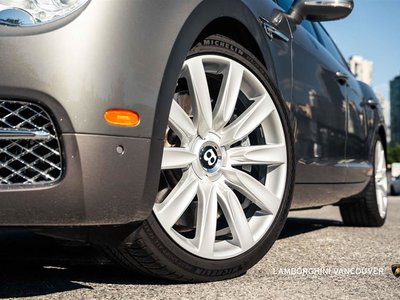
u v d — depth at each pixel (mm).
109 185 1851
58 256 2309
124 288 2109
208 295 2020
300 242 3469
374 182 4445
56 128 1816
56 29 1811
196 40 2248
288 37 2928
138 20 1930
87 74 1813
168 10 2029
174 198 2164
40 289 2090
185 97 2375
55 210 1812
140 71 1908
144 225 2027
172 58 1997
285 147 2576
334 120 3430
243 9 2441
